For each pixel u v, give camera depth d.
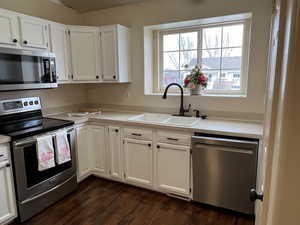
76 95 3.35
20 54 2.13
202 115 2.66
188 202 2.36
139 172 2.57
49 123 2.40
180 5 2.62
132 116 2.81
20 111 2.45
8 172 1.92
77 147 2.64
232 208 2.09
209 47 2.77
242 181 1.99
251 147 1.89
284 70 0.39
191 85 2.65
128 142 2.57
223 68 2.73
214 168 2.09
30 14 2.63
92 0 2.92
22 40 2.23
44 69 2.37
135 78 3.06
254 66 2.34
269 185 0.53
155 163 2.45
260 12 2.23
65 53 2.74
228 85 2.74
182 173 2.30
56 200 2.37
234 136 2.00
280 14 0.48
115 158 2.71
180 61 2.98
